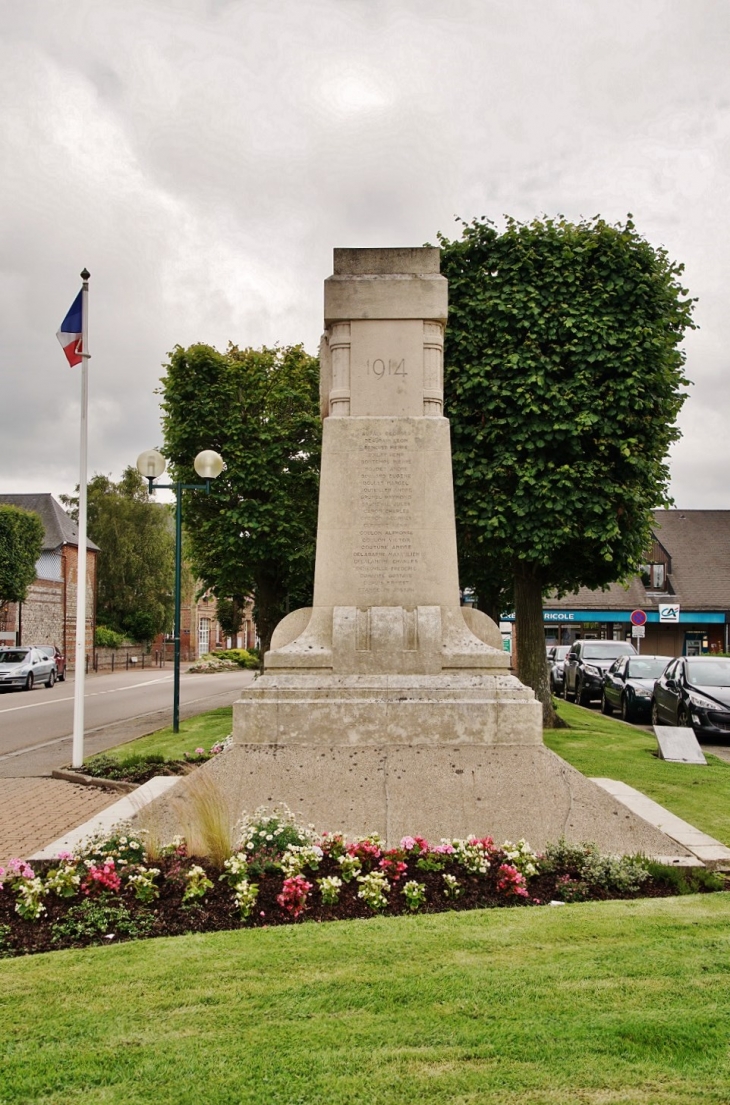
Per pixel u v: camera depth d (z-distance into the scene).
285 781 6.82
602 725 17.53
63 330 13.00
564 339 14.48
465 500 14.94
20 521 39.69
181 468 21.91
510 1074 3.11
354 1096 2.99
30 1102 2.97
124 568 61.94
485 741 6.99
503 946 4.35
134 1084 3.07
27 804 9.92
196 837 5.85
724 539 46.59
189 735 15.23
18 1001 3.74
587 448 14.63
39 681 33.94
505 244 15.07
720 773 11.07
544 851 6.26
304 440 22.14
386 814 6.65
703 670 17.92
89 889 5.16
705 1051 3.27
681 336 15.08
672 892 5.59
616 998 3.72
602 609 42.09
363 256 8.29
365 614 7.66
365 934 4.52
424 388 8.09
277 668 7.56
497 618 23.67
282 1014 3.59
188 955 4.23
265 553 21.25
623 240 14.65
